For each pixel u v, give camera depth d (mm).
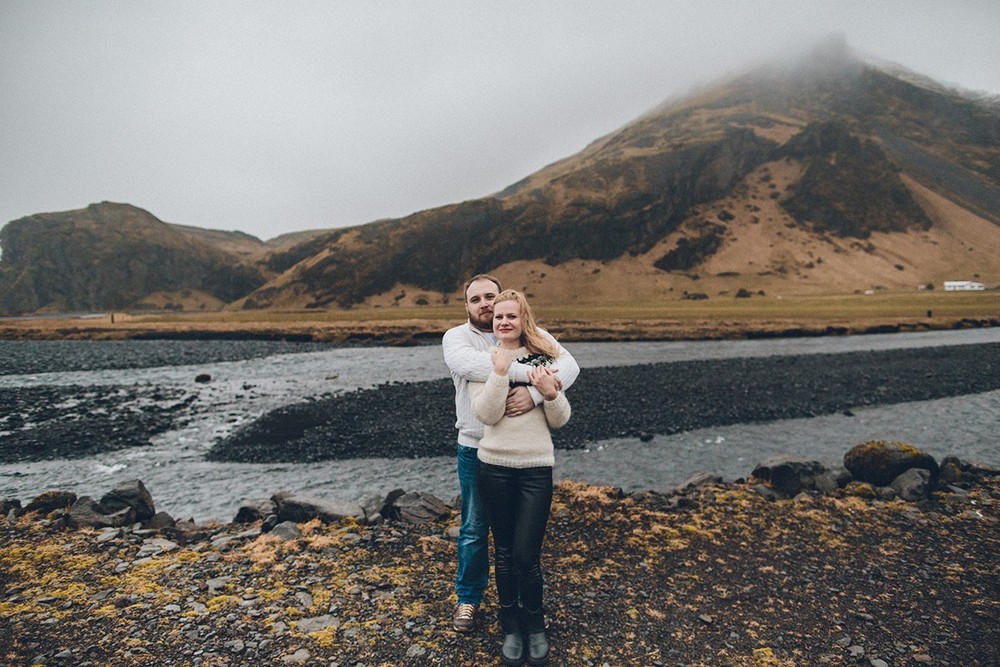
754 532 7320
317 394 27969
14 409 24422
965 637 4816
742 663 4426
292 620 4953
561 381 4285
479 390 4320
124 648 4426
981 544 6914
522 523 4285
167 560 6277
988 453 16219
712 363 38469
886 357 40656
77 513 7734
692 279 195000
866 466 9648
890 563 6363
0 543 6824
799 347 51969
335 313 130625
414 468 15250
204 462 16062
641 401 24219
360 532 7336
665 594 5605
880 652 4590
